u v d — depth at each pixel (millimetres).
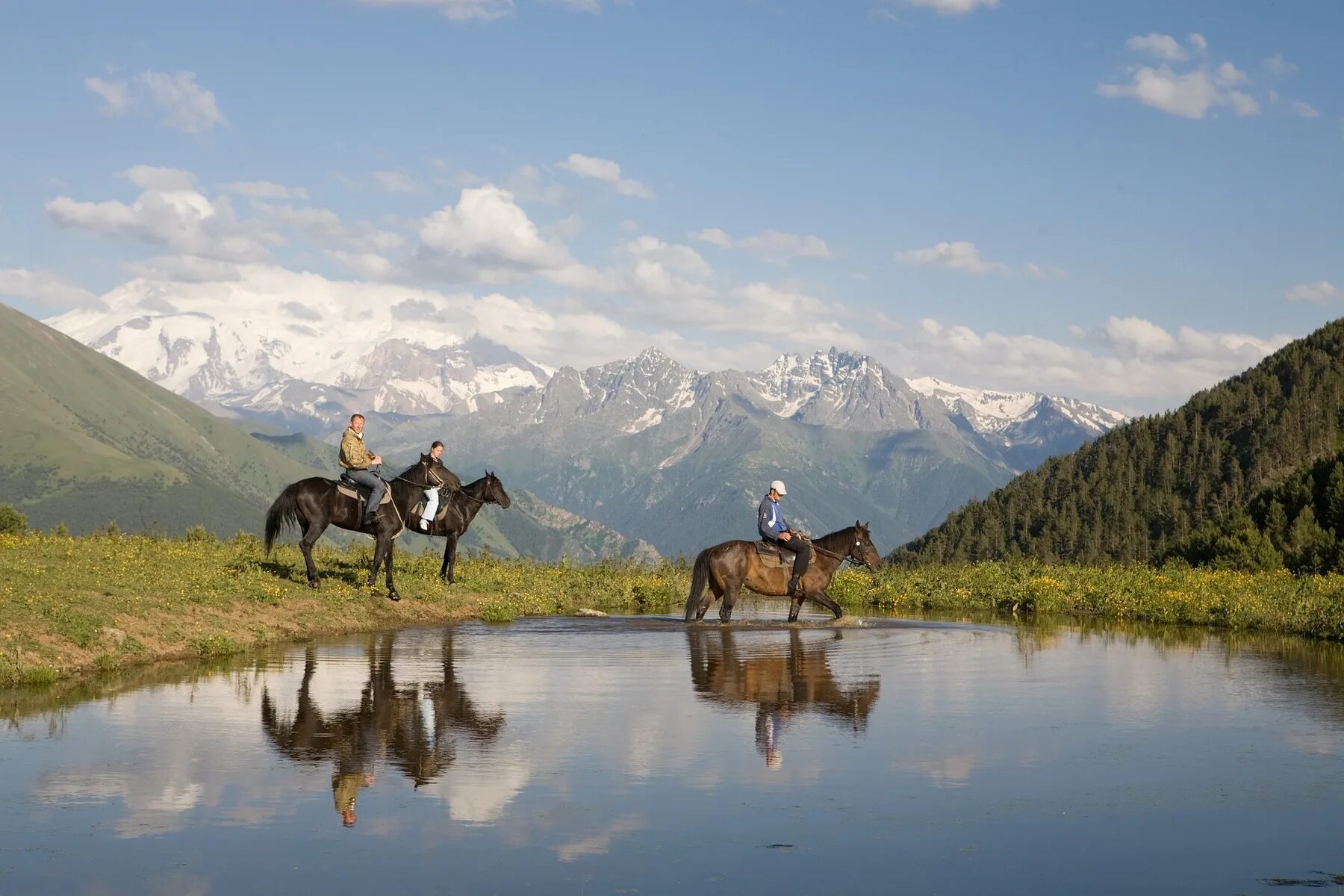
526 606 29125
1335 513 64812
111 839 9344
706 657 20297
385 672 18031
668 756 12297
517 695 16016
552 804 10430
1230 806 10547
